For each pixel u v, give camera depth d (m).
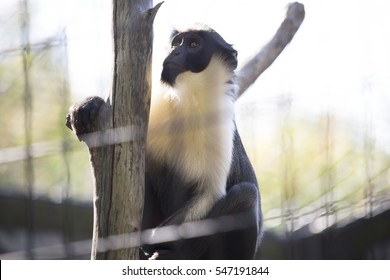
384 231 19.17
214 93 15.98
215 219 15.75
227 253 16.14
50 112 20.45
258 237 17.25
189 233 15.45
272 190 19.73
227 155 15.96
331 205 12.57
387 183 12.59
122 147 11.78
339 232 18.73
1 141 20.80
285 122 10.58
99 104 12.07
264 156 18.95
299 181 18.00
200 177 15.72
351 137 14.78
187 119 15.80
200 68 15.87
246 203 16.27
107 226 11.82
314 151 18.20
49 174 20.19
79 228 19.97
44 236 19.36
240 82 17.81
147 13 11.65
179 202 15.83
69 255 10.88
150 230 15.38
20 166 19.83
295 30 18.38
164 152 15.71
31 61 12.10
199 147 15.76
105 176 11.87
